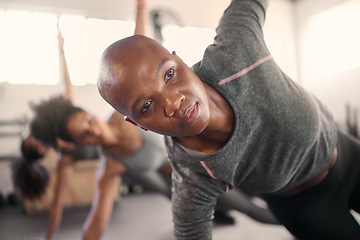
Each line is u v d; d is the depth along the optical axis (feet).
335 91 15.89
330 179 3.30
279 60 18.01
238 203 5.64
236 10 2.81
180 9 16.16
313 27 17.10
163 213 9.49
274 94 2.58
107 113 14.90
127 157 4.87
